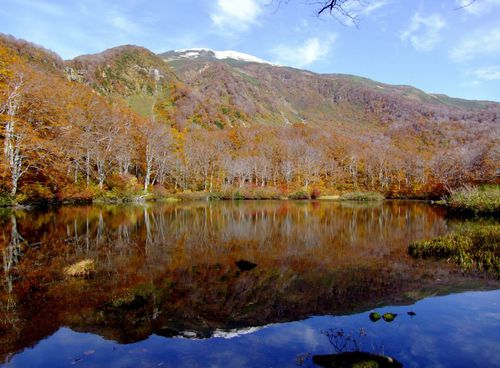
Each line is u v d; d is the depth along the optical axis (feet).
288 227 82.02
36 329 23.40
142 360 18.88
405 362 17.78
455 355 18.49
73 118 165.78
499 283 32.27
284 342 20.90
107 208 125.39
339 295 30.76
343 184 298.15
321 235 68.74
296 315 25.89
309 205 170.19
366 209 142.20
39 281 34.76
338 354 18.57
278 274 38.58
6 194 105.70
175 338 21.80
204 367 17.88
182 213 115.55
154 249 52.34
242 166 263.70
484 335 20.97
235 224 87.10
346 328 22.82
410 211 128.36
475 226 75.66
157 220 91.86
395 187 269.44
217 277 37.19
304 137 399.44
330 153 351.46
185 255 48.55
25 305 27.94
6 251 48.44
